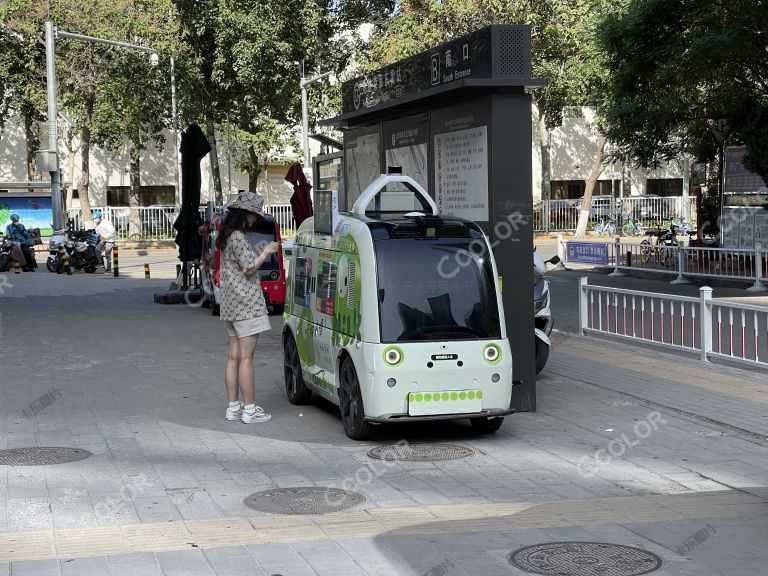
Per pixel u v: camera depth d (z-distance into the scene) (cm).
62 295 2391
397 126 1200
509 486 716
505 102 953
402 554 557
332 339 908
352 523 620
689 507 655
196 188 2188
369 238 850
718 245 2822
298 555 555
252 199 947
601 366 1223
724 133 2536
